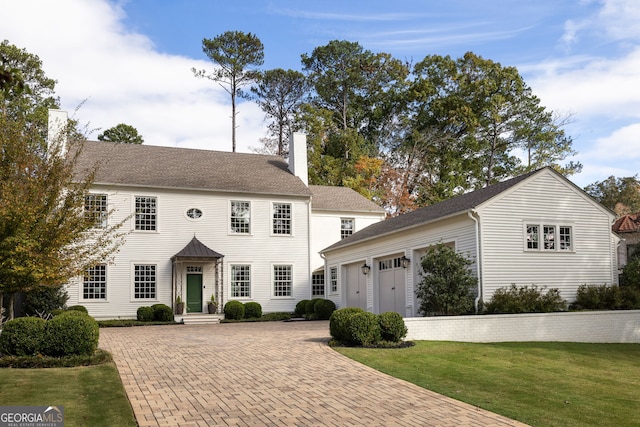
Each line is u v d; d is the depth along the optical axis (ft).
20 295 82.58
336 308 100.89
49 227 45.37
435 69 183.21
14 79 16.57
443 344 51.44
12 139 47.52
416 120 181.98
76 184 50.19
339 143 170.19
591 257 70.23
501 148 176.14
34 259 43.78
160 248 97.30
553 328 60.85
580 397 32.58
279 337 59.93
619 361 47.73
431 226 73.41
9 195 43.52
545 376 38.73
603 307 67.21
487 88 169.68
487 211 64.90
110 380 35.22
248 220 104.83
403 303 80.48
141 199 97.19
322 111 173.17
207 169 108.06
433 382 35.50
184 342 56.29
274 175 113.09
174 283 96.43
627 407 30.48
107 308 92.58
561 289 67.72
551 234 68.59
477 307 62.64
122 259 94.32
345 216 116.98
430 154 175.52
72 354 41.63
